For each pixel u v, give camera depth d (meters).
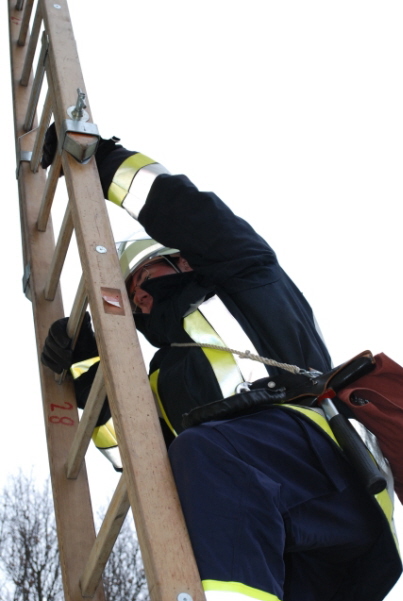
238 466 1.98
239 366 2.57
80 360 2.98
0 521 7.62
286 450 2.15
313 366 2.53
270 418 2.22
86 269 2.36
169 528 1.86
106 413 3.13
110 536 2.15
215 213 2.69
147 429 2.03
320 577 2.35
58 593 7.31
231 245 2.66
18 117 3.67
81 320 2.77
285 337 2.54
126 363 2.15
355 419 2.35
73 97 2.79
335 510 2.14
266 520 1.92
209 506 1.89
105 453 3.11
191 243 2.68
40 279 3.19
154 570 1.77
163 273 3.09
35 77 3.45
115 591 7.31
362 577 2.29
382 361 2.31
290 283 2.81
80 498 2.67
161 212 2.71
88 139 2.67
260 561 1.83
